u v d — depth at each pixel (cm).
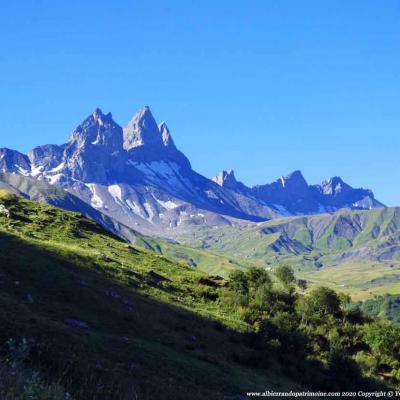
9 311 4416
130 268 9025
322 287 11588
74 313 5728
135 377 4156
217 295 9462
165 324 6719
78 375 3581
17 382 1989
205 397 4428
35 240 8388
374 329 10069
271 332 8025
